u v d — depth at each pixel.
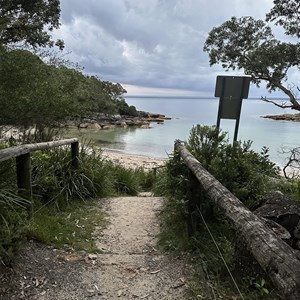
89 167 4.72
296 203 3.05
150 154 18.64
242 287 2.00
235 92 4.41
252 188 3.39
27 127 4.98
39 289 1.98
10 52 4.52
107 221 3.51
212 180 2.14
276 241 1.20
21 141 4.83
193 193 2.73
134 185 6.14
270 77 12.88
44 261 2.31
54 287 2.03
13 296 1.87
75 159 4.45
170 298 1.96
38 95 4.72
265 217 2.83
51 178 3.73
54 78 5.62
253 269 1.98
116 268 2.35
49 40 14.52
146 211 3.94
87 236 3.00
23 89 4.60
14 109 4.36
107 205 4.18
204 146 3.44
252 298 1.86
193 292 1.99
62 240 2.74
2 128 4.85
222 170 3.20
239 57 13.76
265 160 4.77
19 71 4.46
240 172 3.52
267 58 12.23
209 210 2.88
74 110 5.55
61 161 4.23
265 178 4.04
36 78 4.95
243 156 3.73
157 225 3.40
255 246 1.23
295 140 24.23
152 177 7.30
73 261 2.40
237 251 2.12
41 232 2.70
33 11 14.06
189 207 2.76
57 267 2.27
